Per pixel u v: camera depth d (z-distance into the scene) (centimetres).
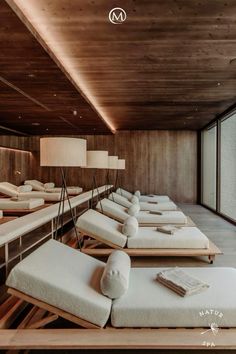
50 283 187
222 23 297
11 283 186
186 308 187
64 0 261
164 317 186
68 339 173
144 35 322
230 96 580
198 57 383
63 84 450
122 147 1041
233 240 500
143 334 179
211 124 872
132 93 557
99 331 182
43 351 190
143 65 411
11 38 297
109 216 479
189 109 700
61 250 238
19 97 527
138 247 378
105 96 580
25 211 507
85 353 188
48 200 655
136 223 400
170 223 532
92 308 184
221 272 247
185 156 1027
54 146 261
